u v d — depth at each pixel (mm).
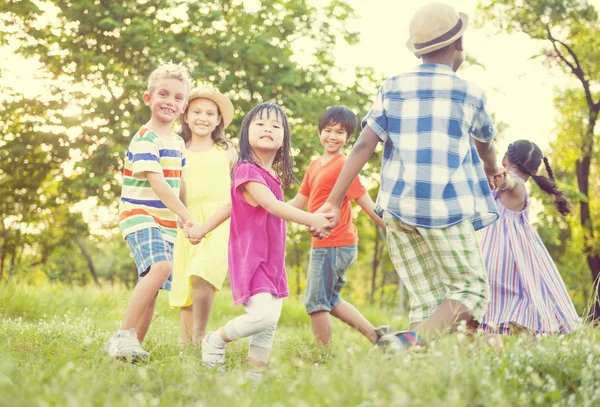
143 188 4691
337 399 2541
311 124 20875
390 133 3871
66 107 20156
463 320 3373
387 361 3029
